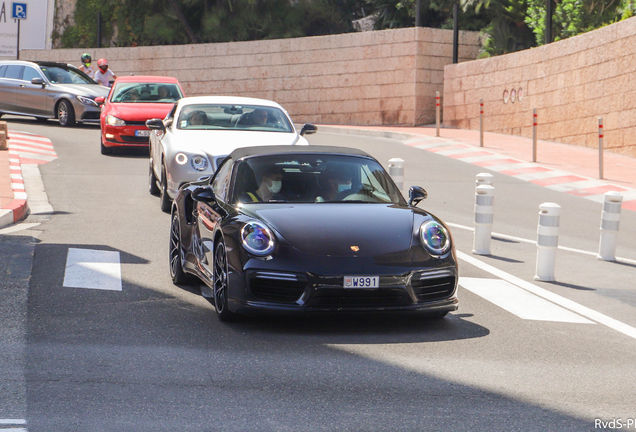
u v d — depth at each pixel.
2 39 68.50
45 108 40.69
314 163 12.68
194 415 7.40
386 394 8.16
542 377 8.94
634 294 13.70
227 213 11.48
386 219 11.23
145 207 20.89
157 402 7.73
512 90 42.50
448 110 48.16
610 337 10.90
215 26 60.50
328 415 7.49
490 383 8.65
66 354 9.21
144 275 13.79
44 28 69.56
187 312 11.46
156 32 63.22
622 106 34.00
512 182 27.91
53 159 29.30
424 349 9.97
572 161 32.16
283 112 21.73
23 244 15.73
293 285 10.30
